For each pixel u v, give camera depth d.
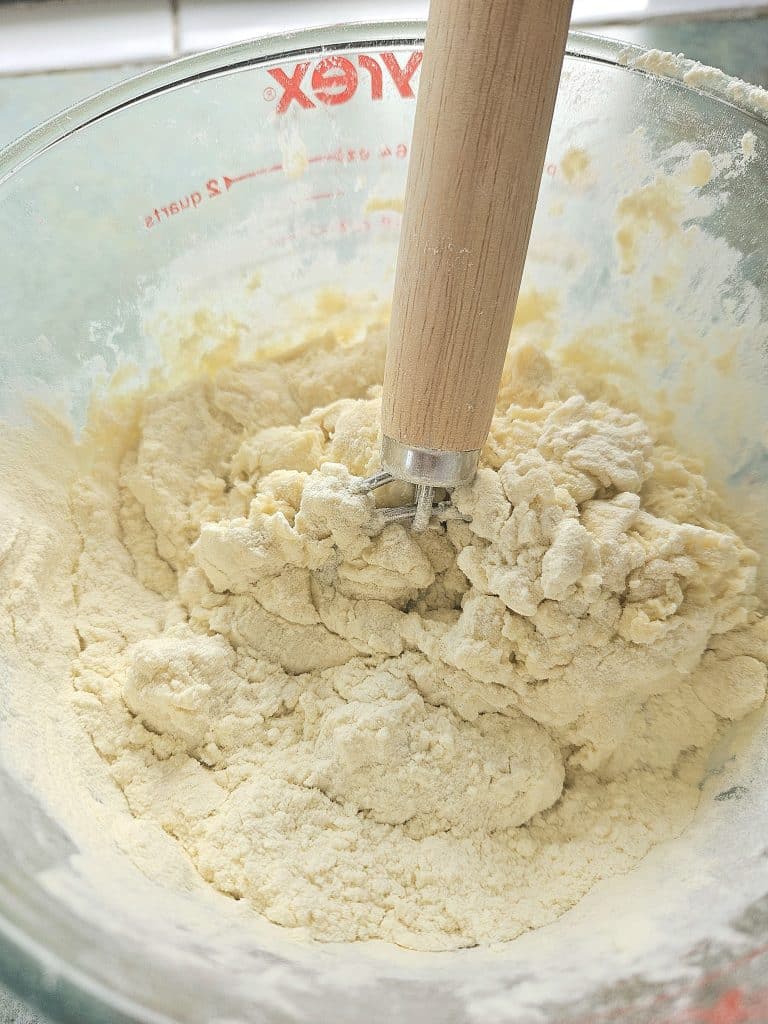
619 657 0.19
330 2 0.32
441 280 0.15
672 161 0.21
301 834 0.17
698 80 0.20
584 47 0.21
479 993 0.13
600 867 0.18
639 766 0.19
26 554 0.19
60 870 0.14
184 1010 0.12
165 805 0.18
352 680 0.20
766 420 0.21
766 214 0.21
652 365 0.24
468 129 0.14
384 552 0.20
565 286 0.24
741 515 0.22
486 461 0.21
